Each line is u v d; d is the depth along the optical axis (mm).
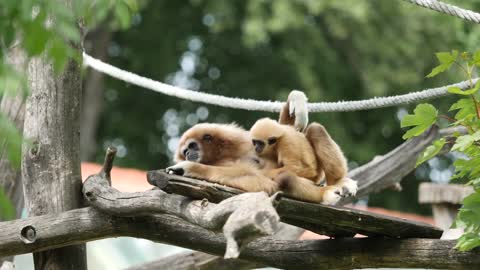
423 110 8258
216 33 31562
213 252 9141
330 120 27859
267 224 6203
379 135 29781
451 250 8109
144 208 8289
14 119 11539
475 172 8164
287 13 25609
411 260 8320
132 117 33750
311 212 7848
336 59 28375
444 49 25797
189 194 7605
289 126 9148
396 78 26359
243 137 9836
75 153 9766
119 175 15867
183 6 31734
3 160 11547
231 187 7926
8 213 5551
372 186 12953
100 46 30812
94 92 31312
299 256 8922
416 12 26156
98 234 9086
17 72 5195
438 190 13453
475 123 8070
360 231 8469
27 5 5184
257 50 31641
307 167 8688
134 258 15398
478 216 7828
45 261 9680
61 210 9547
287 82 30859
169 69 32281
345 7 25438
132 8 6160
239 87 31312
